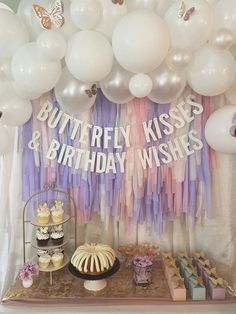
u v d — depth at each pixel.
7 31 1.08
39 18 1.06
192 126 1.40
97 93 1.36
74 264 1.32
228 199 1.48
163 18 1.13
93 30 1.12
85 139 1.39
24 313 1.26
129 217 1.48
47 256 1.38
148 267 1.37
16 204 1.47
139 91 1.12
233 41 1.09
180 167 1.40
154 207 1.43
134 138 1.39
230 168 1.46
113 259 1.35
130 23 1.02
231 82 1.15
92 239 1.55
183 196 1.43
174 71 1.15
